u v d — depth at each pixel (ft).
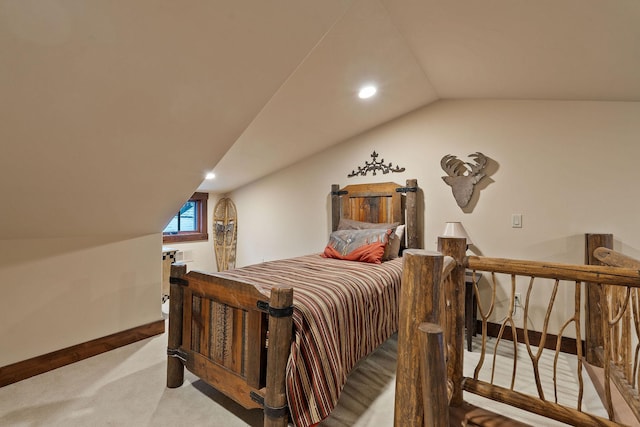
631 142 7.86
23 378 6.97
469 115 9.83
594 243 7.82
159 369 7.48
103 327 8.36
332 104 8.90
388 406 6.22
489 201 9.51
